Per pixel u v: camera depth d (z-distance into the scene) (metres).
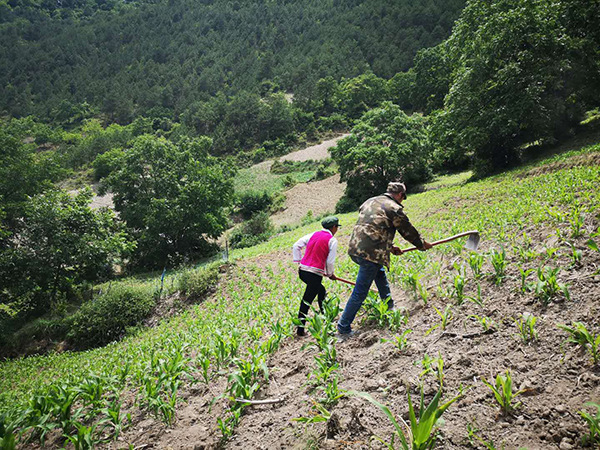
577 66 24.02
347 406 3.00
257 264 16.92
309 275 5.09
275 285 13.37
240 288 14.39
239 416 3.40
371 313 4.56
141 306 15.33
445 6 171.00
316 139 103.19
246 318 8.52
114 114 166.88
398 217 4.04
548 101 24.66
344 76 148.75
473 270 4.72
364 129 43.16
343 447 2.55
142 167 37.69
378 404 2.30
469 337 3.46
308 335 5.14
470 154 40.31
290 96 154.62
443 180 38.47
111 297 15.70
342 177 43.28
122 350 11.16
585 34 25.56
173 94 176.75
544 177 14.54
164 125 149.25
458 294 4.23
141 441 3.52
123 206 38.28
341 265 10.84
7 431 3.15
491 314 3.71
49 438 3.99
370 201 4.32
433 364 3.21
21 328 20.11
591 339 2.65
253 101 120.75
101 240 25.80
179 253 36.84
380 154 37.91
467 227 8.62
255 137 111.81
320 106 126.38
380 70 147.38
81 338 15.30
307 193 55.78
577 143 25.17
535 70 24.17
